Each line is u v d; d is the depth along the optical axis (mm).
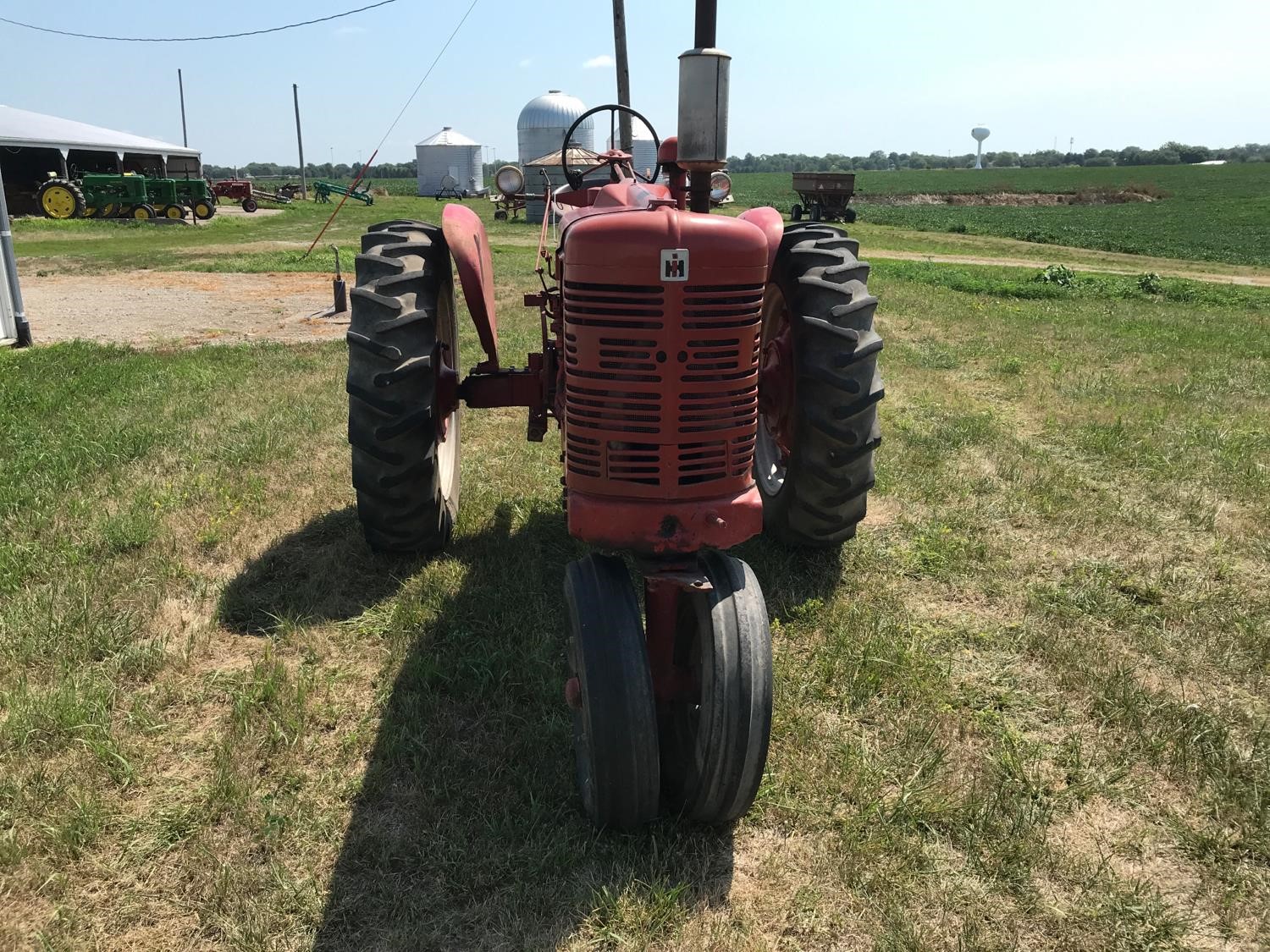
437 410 4137
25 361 7969
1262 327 11594
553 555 4391
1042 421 6762
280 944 2266
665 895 2391
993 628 3822
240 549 4383
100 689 3186
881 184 83750
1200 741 3031
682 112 2920
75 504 4691
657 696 2678
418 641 3615
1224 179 86625
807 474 3945
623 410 2604
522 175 4785
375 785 2791
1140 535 4703
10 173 34281
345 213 37969
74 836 2545
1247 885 2488
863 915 2385
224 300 12867
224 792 2732
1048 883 2494
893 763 2951
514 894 2402
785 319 4211
